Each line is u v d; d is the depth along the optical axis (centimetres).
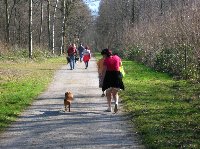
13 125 1144
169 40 3058
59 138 981
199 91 1744
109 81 1330
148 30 4156
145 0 7956
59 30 8075
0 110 1342
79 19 7925
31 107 1440
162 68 2955
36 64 3622
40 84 2128
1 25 6888
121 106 1461
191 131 1024
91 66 3700
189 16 2842
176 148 862
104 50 1349
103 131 1058
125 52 5422
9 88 1908
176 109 1336
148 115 1245
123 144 920
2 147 905
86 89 1970
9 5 6744
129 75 2689
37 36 8188
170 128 1057
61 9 5959
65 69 3225
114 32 9381
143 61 3928
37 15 7781
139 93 1745
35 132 1053
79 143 930
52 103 1534
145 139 948
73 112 1347
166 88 1912
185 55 2423
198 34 2400
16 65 3319
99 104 1516
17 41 6956
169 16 3694
